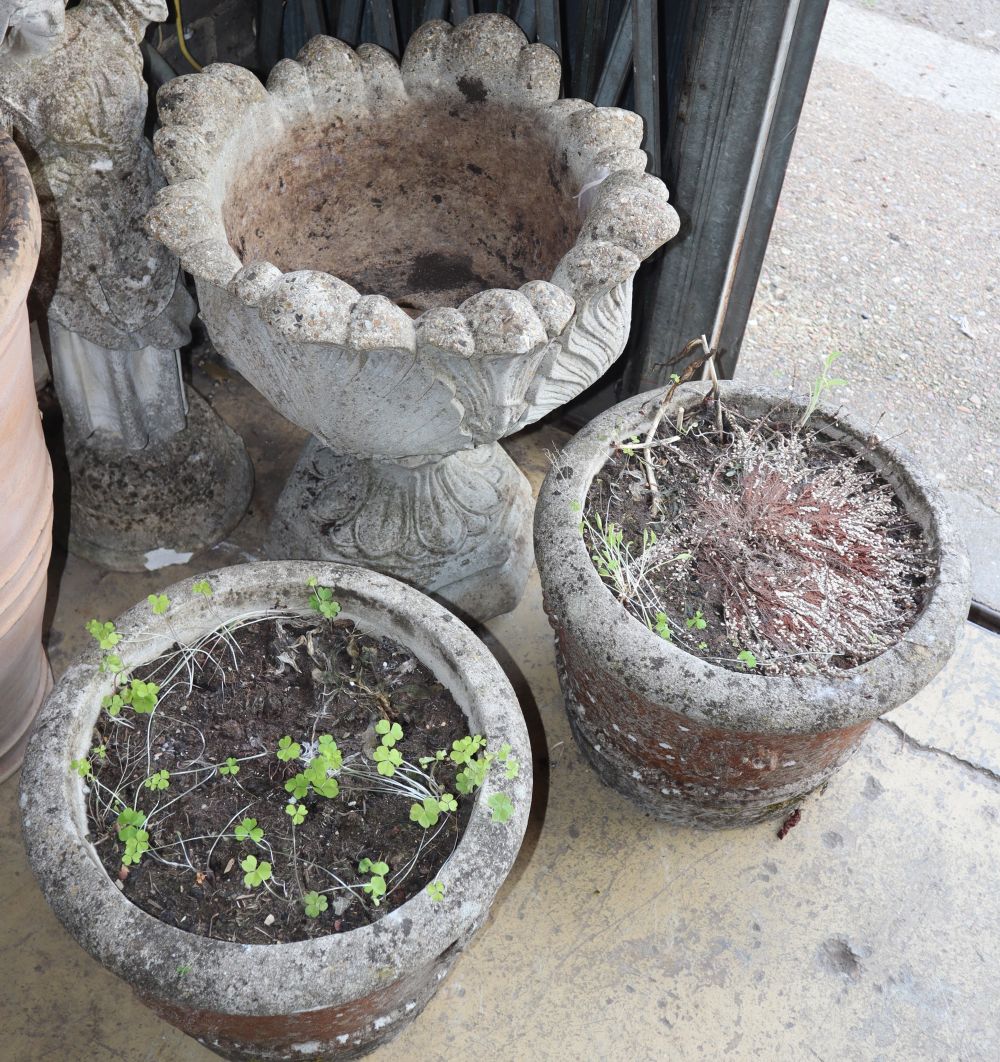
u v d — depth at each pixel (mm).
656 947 1849
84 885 1307
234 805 1488
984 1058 1750
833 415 1941
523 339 1467
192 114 1717
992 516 2570
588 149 1812
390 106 1991
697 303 2266
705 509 1817
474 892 1345
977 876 1953
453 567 2148
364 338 1451
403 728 1569
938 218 3174
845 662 1643
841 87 3496
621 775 1926
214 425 2387
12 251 1380
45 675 2012
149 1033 1725
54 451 2445
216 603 1622
